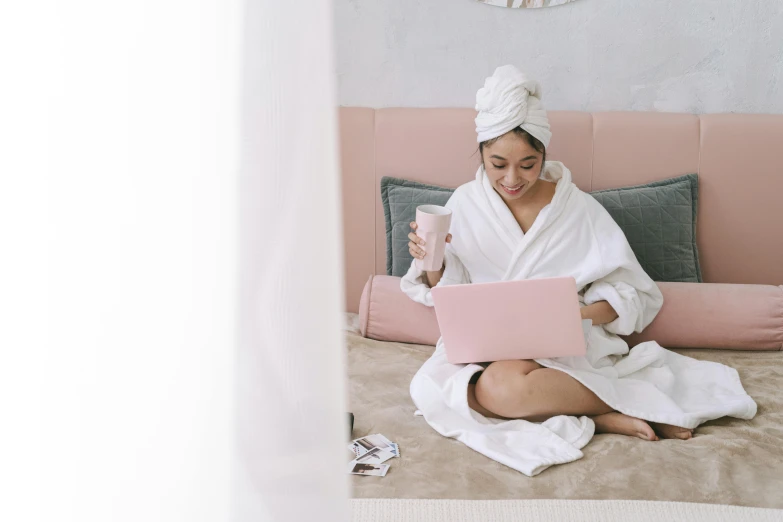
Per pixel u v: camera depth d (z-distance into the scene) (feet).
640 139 8.41
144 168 0.68
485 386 6.32
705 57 8.54
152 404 0.69
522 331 6.23
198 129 0.71
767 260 8.54
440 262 6.97
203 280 0.72
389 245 8.46
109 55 0.66
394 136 8.60
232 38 0.74
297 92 0.81
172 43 0.69
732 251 8.55
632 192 8.24
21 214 0.63
